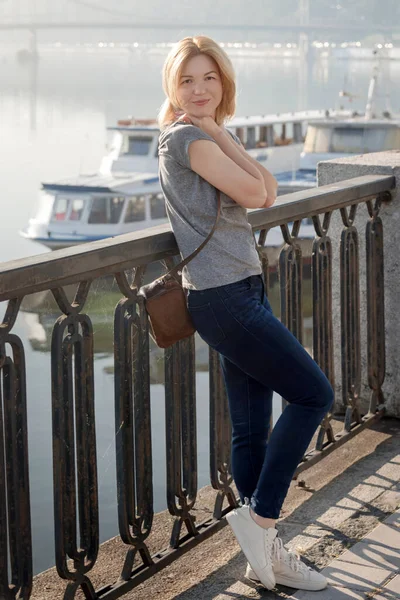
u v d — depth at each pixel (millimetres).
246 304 2643
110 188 29703
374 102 34906
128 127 31453
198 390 18734
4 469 2373
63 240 29844
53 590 3150
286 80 161000
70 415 2580
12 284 2246
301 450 2793
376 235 4418
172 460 3080
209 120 2711
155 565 3000
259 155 32188
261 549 2865
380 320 4496
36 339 19766
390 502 3619
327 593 2896
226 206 2648
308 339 23156
